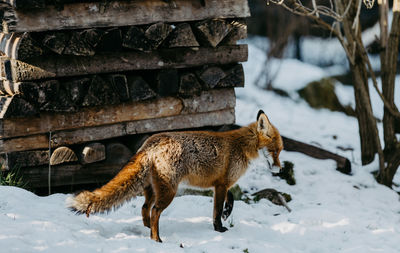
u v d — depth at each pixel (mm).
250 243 6793
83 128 8648
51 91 8070
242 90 18391
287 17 21094
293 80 18734
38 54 7797
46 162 8484
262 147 7801
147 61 8695
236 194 9250
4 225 6156
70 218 6984
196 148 7016
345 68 21406
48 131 8367
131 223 7332
